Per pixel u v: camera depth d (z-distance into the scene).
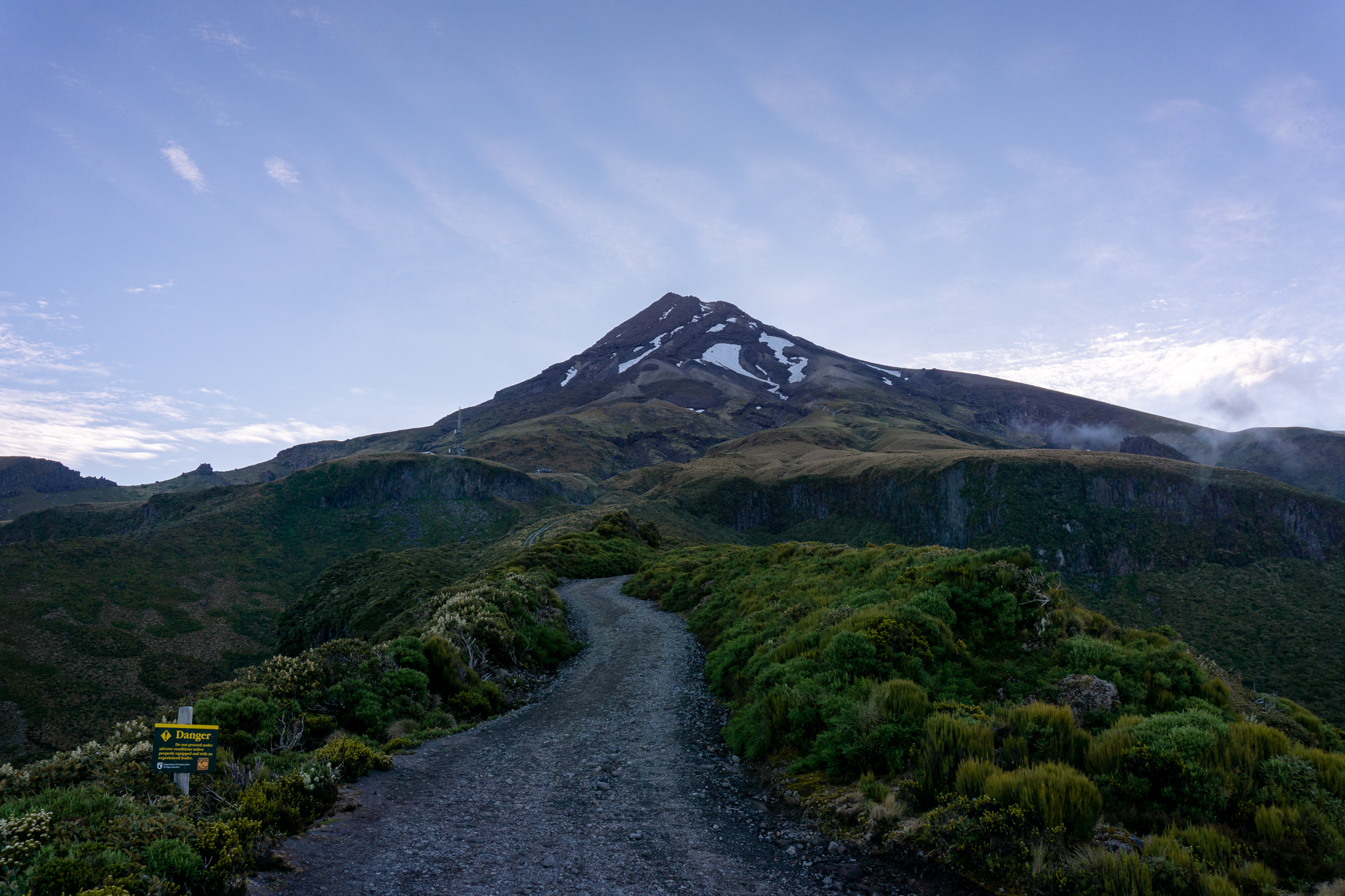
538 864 7.78
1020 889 6.75
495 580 36.28
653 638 27.17
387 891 6.80
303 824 8.36
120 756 8.81
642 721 15.88
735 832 9.10
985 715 10.68
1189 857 6.79
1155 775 8.63
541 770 12.09
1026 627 15.55
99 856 6.02
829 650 14.05
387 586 105.19
